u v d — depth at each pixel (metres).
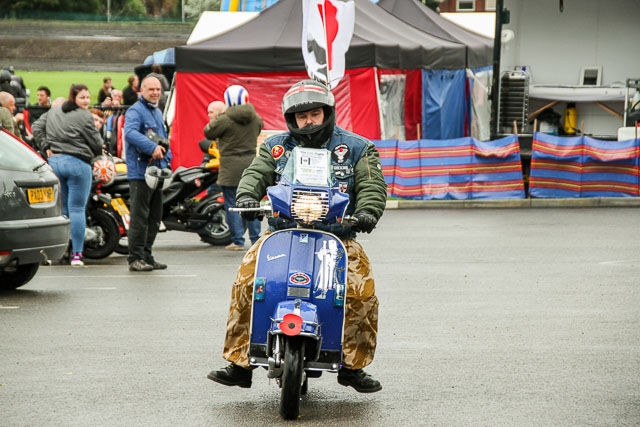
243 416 7.78
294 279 7.55
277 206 7.59
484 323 11.41
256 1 41.00
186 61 28.22
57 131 16.03
